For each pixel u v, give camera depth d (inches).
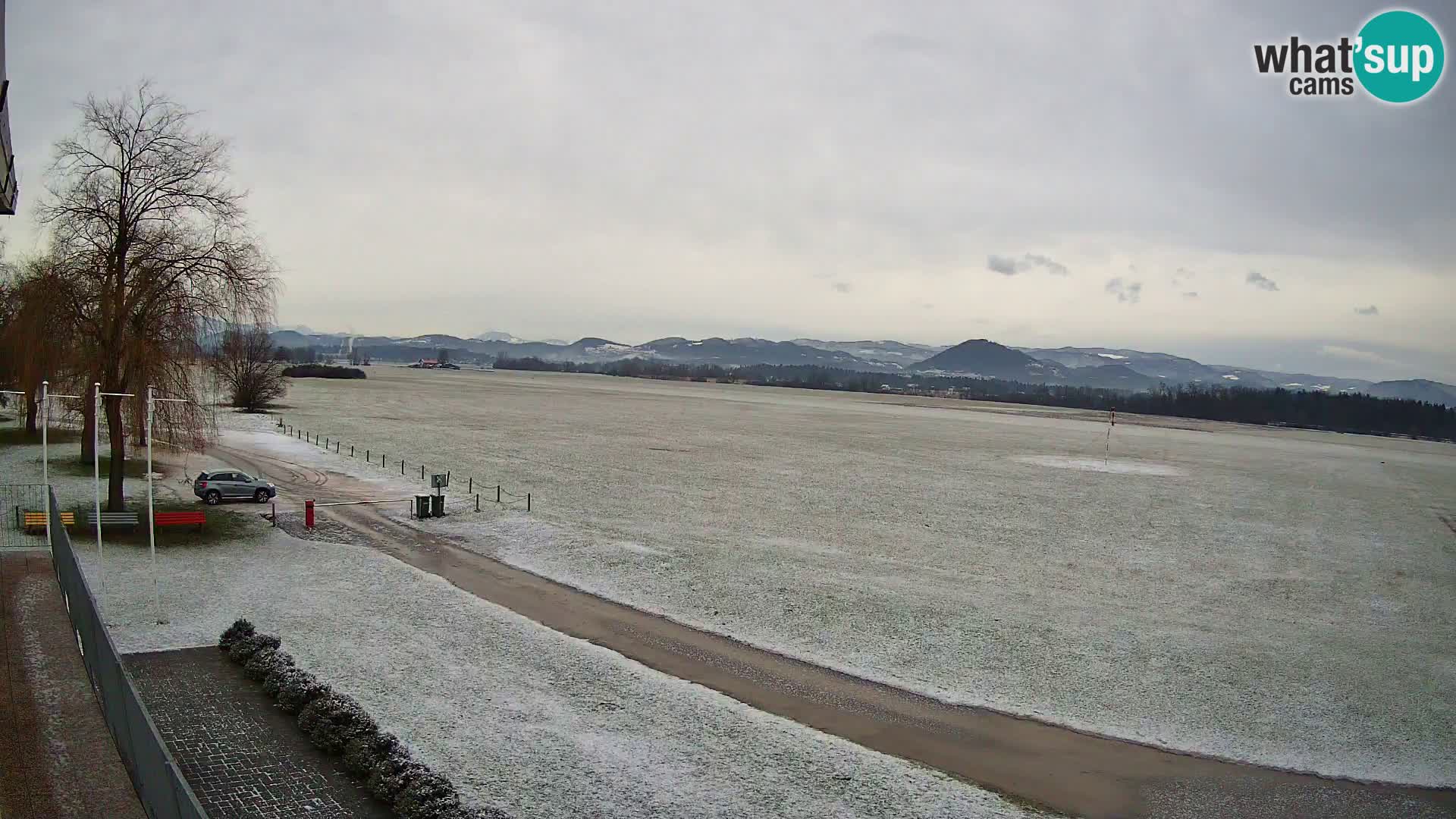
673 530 2046.0
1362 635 1480.1
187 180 1701.5
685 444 4131.4
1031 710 1088.8
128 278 1704.0
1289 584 1823.3
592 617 1363.2
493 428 4542.3
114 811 671.8
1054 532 2271.2
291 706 924.0
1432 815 877.8
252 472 2568.9
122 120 1642.5
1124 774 931.3
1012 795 869.8
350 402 6008.9
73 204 1632.6
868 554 1889.8
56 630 1078.4
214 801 746.8
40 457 2433.6
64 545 1182.9
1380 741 1050.7
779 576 1658.5
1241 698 1160.2
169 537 1680.6
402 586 1456.7
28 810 667.4
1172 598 1654.8
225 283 1731.1
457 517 2070.6
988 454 4345.5
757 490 2743.6
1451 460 5969.5
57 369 2075.5
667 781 845.2
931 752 955.3
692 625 1347.2
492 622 1296.8
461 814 727.1
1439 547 2364.7
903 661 1235.2
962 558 1900.8
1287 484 3686.0
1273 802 890.1
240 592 1360.7
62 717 836.6
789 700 1077.8
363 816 738.2
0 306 2630.4
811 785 858.8
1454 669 1323.8
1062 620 1470.2
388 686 1024.9
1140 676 1221.1
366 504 2185.0
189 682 991.0
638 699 1040.8
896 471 3427.7
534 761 863.7
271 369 4793.3
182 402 1825.8
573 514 2181.3
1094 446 5231.3
